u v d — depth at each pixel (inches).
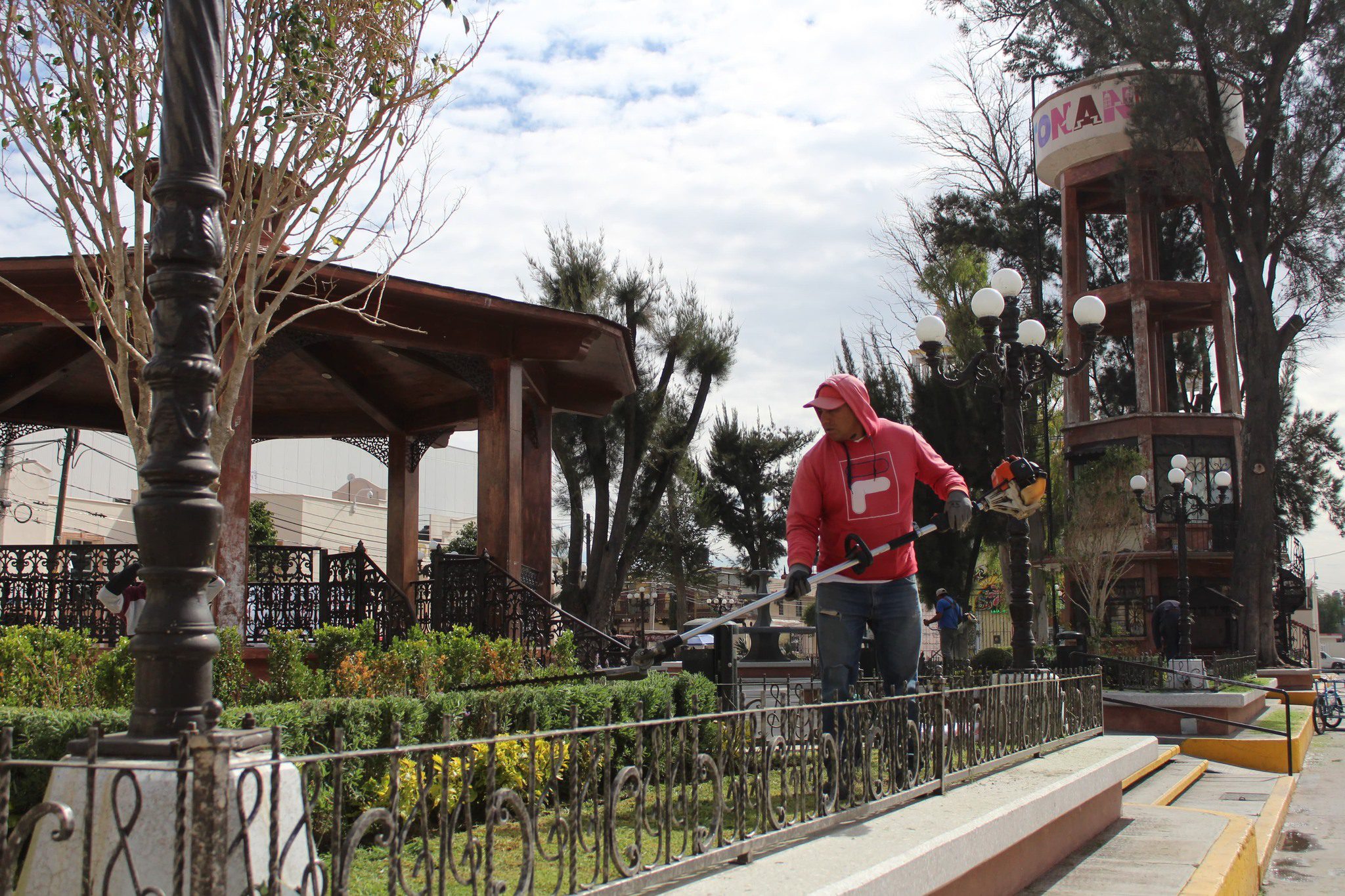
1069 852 236.1
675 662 471.2
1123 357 1424.7
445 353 478.0
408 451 617.3
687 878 129.7
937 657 733.3
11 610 385.1
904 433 222.7
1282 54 914.7
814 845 149.9
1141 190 1061.8
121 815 111.8
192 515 119.6
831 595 218.7
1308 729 667.4
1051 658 662.5
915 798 193.3
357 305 431.8
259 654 390.3
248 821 90.7
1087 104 1096.8
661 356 927.0
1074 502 963.3
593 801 117.0
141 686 118.4
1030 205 1251.2
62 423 590.9
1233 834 264.4
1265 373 960.9
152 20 284.0
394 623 426.3
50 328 457.7
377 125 307.9
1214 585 1078.4
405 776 208.2
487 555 444.5
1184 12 916.0
